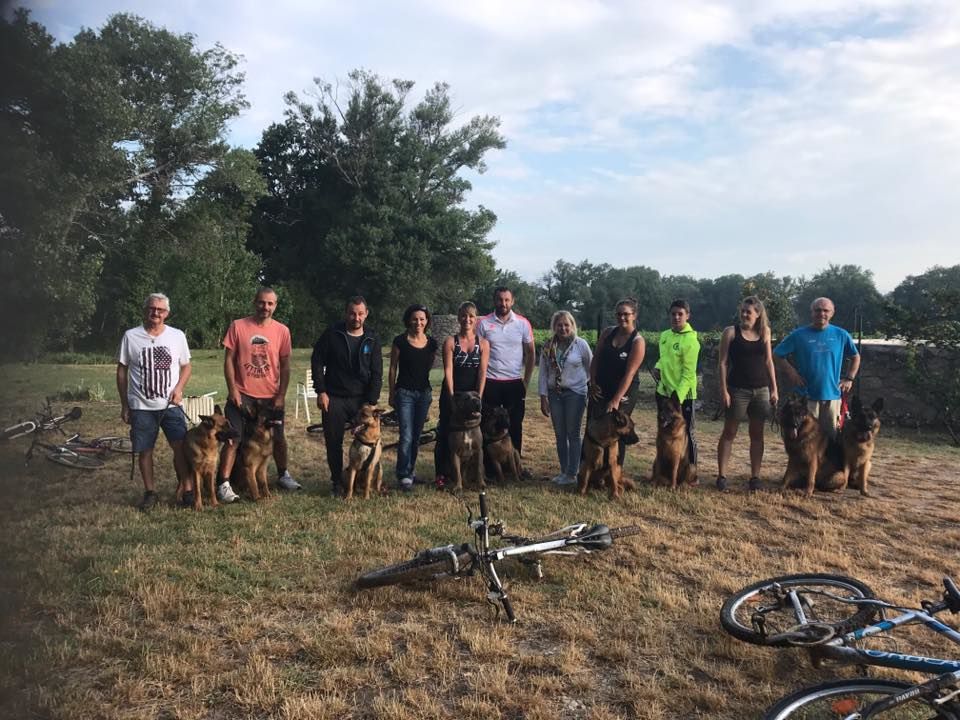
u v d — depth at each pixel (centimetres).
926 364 1094
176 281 3338
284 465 662
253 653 328
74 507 571
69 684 295
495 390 707
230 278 3562
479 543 423
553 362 693
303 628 357
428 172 4397
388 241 4006
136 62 3052
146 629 355
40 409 725
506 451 688
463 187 4662
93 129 1666
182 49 3072
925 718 275
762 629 322
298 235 4569
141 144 3006
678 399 668
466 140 4634
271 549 475
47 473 682
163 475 695
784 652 341
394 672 315
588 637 351
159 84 3131
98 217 2727
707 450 903
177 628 357
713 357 1329
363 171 4241
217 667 317
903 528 558
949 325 1057
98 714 278
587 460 638
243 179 3438
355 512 574
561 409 689
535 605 394
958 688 241
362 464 621
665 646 348
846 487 691
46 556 405
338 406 640
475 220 4197
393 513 575
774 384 667
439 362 2541
